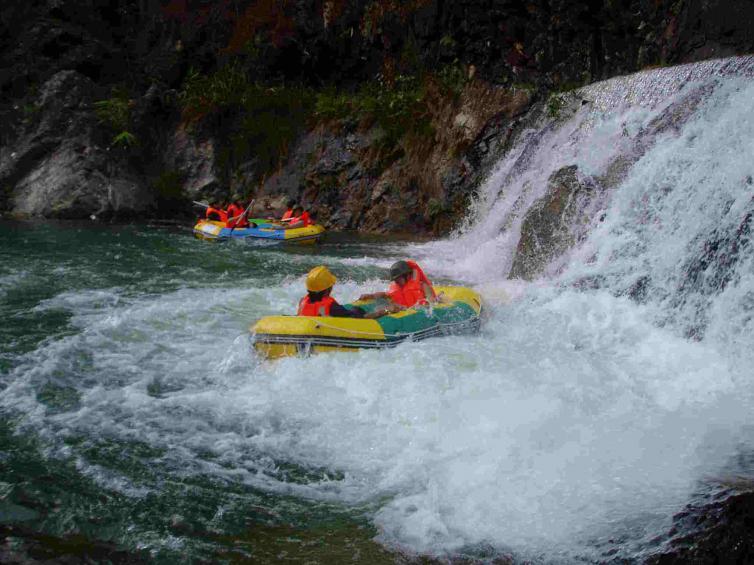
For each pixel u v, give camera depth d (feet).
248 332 23.91
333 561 13.64
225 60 72.79
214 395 20.88
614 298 29.37
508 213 46.52
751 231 25.50
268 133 67.15
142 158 67.82
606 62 53.72
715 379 21.70
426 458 17.37
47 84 68.23
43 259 40.70
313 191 63.41
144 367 23.06
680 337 25.50
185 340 25.80
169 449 17.71
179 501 15.53
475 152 55.98
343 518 15.06
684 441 17.51
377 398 20.38
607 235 32.86
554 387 20.80
